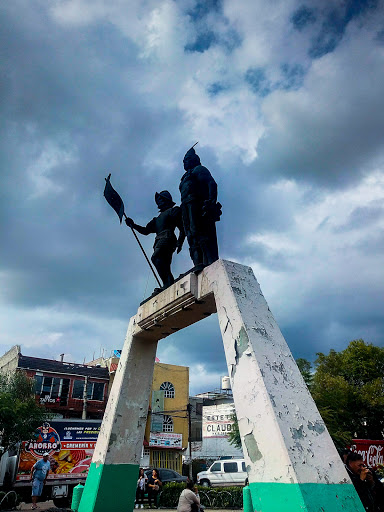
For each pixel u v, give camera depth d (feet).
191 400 131.85
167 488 49.67
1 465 56.13
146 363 28.68
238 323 18.99
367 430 81.00
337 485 14.64
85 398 92.89
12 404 53.06
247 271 22.03
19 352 92.38
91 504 23.61
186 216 25.82
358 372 85.81
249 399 17.04
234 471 67.56
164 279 28.35
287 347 19.26
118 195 29.63
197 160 27.35
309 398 17.46
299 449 15.01
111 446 25.16
